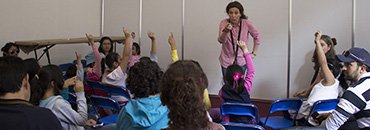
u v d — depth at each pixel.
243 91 3.33
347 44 5.31
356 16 5.24
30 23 6.22
